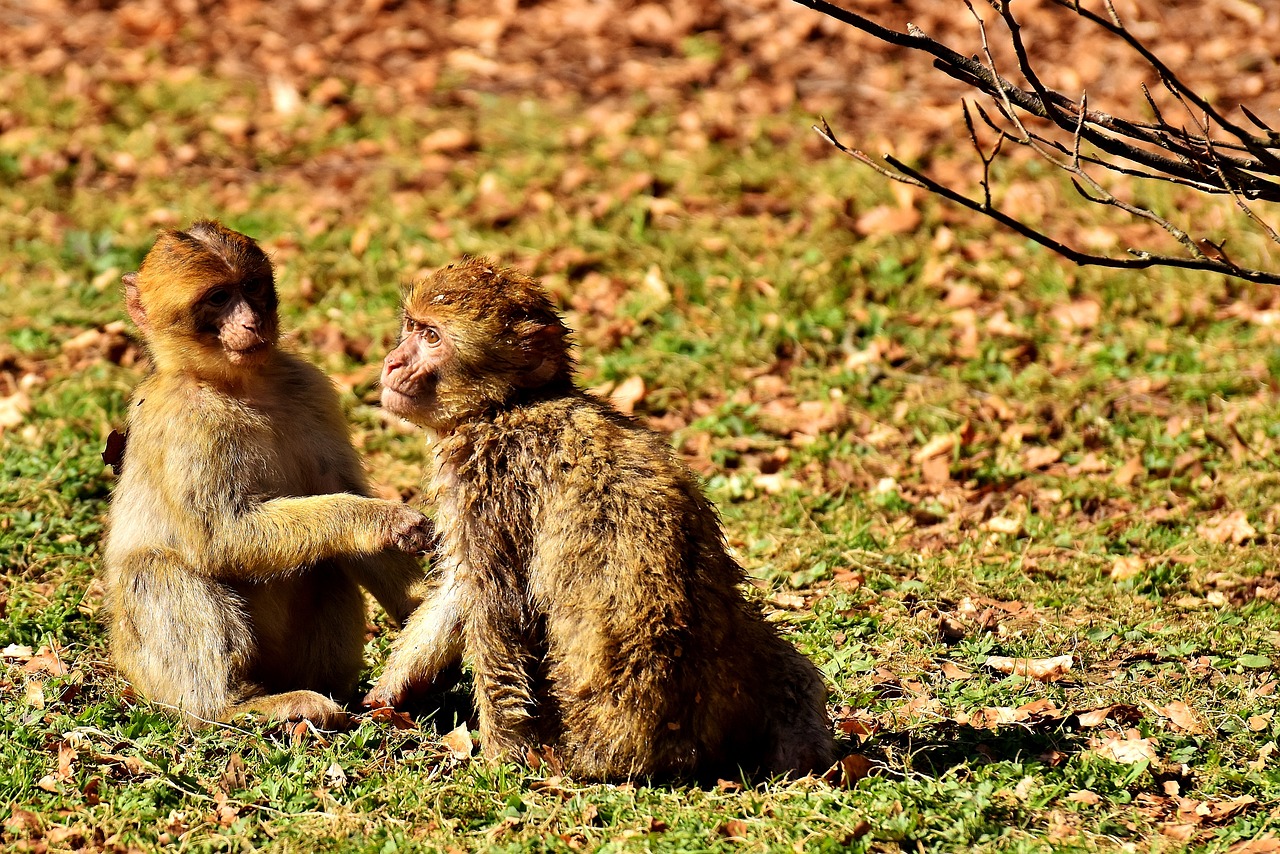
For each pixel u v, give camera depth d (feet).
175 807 27.76
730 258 61.31
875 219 63.00
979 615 37.65
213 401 31.91
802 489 45.37
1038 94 26.43
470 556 28.07
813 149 70.85
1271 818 26.63
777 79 79.00
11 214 67.00
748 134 72.79
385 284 60.49
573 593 26.94
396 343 30.50
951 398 51.19
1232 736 30.66
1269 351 53.31
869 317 56.34
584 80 80.33
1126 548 41.57
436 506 28.89
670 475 27.58
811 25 82.53
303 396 33.91
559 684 27.50
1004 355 53.88
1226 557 40.57
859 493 45.55
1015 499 45.01
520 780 27.96
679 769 27.76
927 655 34.96
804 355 54.60
